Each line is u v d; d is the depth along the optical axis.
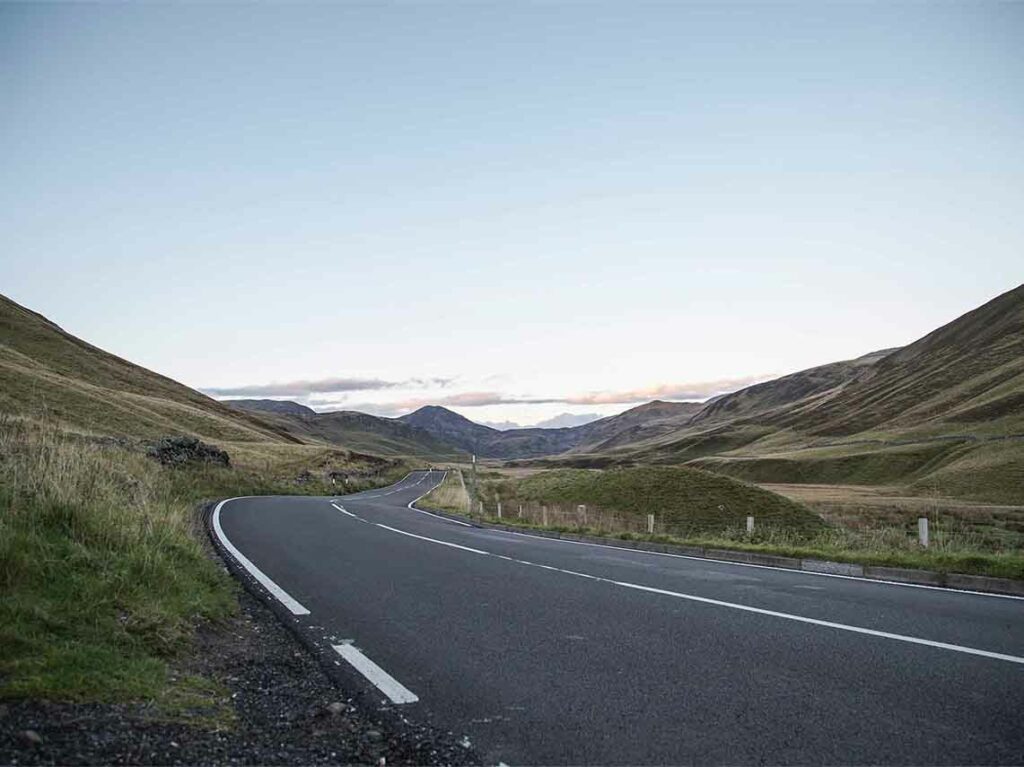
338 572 10.96
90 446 15.96
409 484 72.56
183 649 5.87
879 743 4.23
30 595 5.57
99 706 4.25
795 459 135.00
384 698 5.09
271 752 4.03
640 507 41.19
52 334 114.56
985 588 10.05
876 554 12.41
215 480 32.78
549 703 4.98
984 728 4.46
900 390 184.50
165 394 111.56
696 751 4.14
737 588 9.75
